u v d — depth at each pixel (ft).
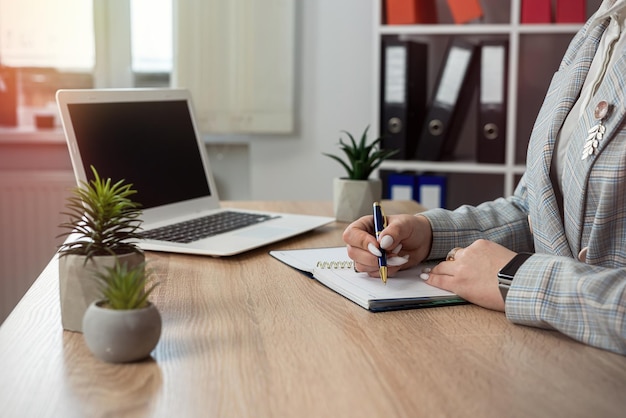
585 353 2.79
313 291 3.63
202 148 5.78
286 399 2.38
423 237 3.94
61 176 9.73
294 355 2.76
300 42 9.93
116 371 2.61
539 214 3.81
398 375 2.57
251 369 2.62
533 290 3.04
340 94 10.01
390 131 9.22
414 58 9.28
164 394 2.42
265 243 4.57
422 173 9.52
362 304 3.35
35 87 10.01
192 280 3.83
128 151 5.03
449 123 9.18
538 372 2.60
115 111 5.00
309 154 10.13
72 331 3.02
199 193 5.65
